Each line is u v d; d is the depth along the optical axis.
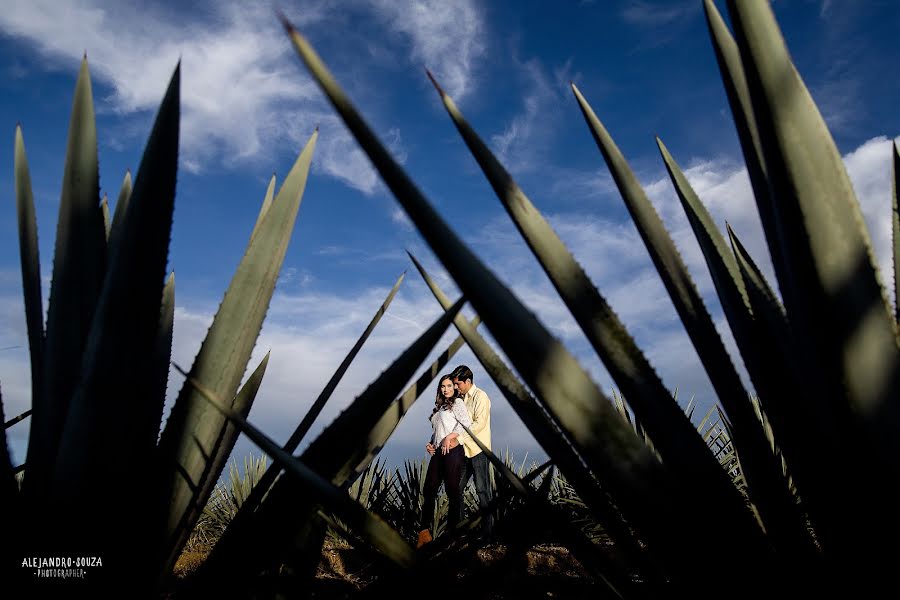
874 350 0.71
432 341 1.02
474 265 0.67
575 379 0.75
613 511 1.12
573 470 1.16
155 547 1.07
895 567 0.73
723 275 1.07
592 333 0.83
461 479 4.72
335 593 2.24
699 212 1.13
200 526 4.81
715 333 0.97
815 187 0.72
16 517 0.99
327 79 0.65
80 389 0.93
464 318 1.33
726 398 0.98
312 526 1.22
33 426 1.05
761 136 0.75
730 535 0.80
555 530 1.15
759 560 0.81
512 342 0.71
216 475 1.27
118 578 1.01
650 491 0.79
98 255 1.09
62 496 0.94
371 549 1.25
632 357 0.83
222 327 1.14
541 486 1.17
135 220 0.91
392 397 1.04
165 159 0.91
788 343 0.93
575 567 3.04
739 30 0.75
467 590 1.09
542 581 2.33
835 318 0.72
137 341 0.94
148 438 1.12
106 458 0.95
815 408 0.81
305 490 1.04
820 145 0.73
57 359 1.04
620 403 3.46
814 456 0.88
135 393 0.96
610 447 0.78
